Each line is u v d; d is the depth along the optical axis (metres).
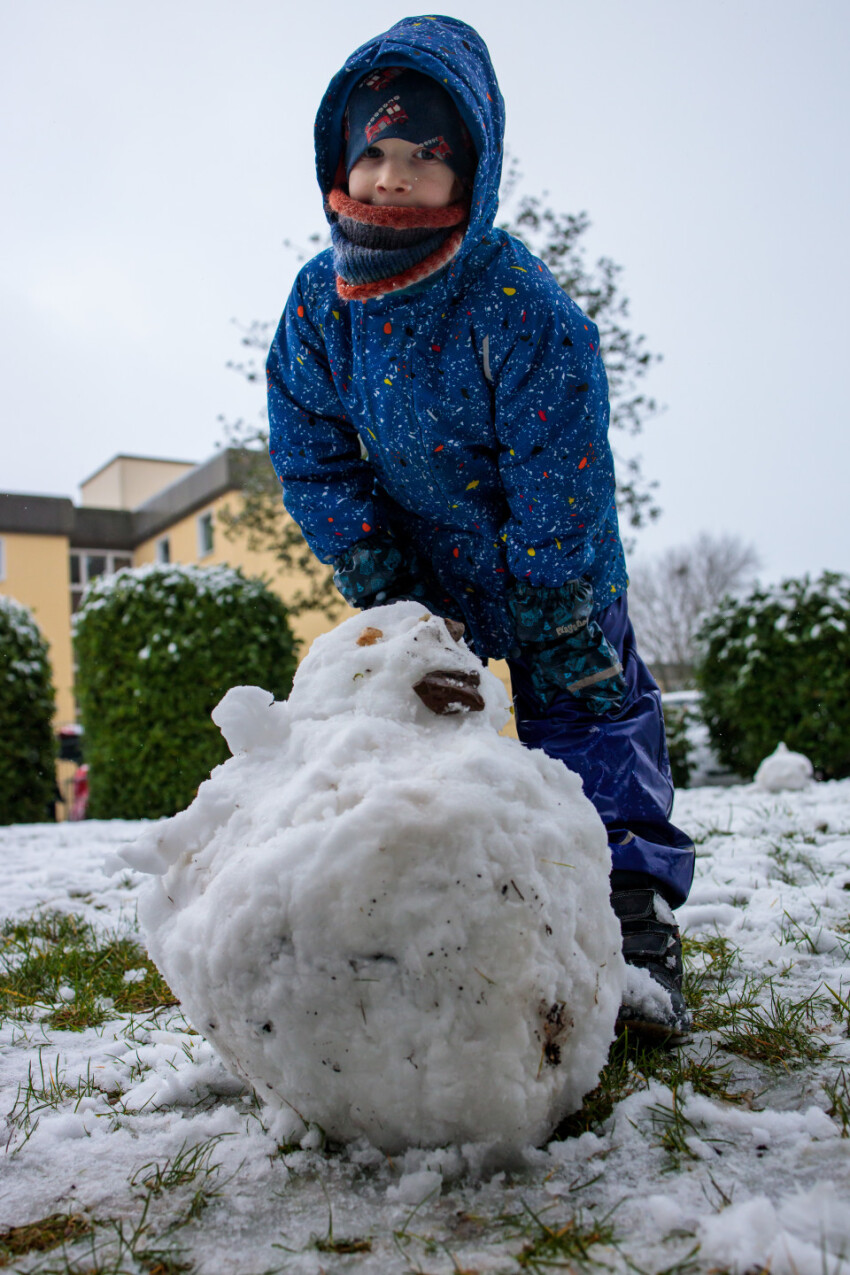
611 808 1.86
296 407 2.03
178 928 1.38
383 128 1.65
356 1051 1.25
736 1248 1.04
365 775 1.32
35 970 2.48
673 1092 1.42
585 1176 1.24
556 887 1.32
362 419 1.91
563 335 1.71
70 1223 1.20
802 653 8.25
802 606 8.44
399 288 1.66
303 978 1.24
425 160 1.66
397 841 1.23
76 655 8.35
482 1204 1.18
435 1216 1.16
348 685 1.51
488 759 1.33
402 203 1.67
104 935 2.90
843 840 3.92
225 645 7.96
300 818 1.32
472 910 1.22
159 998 2.26
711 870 3.34
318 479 2.05
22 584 21.47
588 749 1.90
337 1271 1.06
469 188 1.72
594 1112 1.41
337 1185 1.25
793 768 6.39
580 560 1.85
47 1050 1.93
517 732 2.00
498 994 1.22
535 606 1.88
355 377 1.86
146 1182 1.30
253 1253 1.11
